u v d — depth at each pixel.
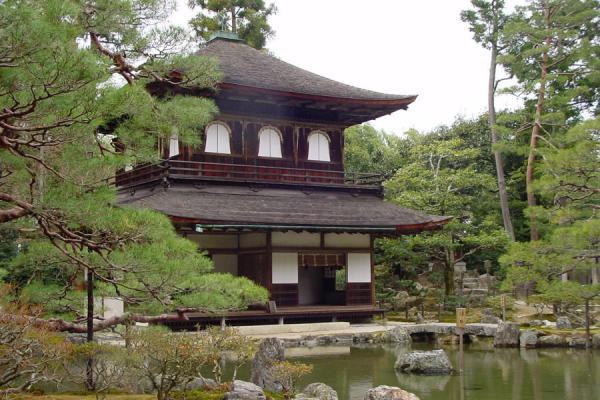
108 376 12.39
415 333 26.38
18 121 10.35
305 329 26.62
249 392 11.98
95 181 11.91
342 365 19.08
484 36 43.88
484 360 20.38
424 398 14.30
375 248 36.31
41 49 8.30
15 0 8.35
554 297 21.25
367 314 29.16
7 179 12.12
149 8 13.21
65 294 14.49
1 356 10.55
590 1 38.28
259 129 30.30
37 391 12.05
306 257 28.39
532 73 42.34
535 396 14.48
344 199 31.16
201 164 28.53
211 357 12.15
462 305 33.31
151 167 28.58
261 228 25.83
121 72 13.86
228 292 13.27
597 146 20.58
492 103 43.88
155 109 13.01
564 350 22.86
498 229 37.12
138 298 13.30
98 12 12.26
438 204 36.12
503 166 45.78
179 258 12.40
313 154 31.72
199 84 14.78
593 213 24.22
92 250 12.35
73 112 9.56
